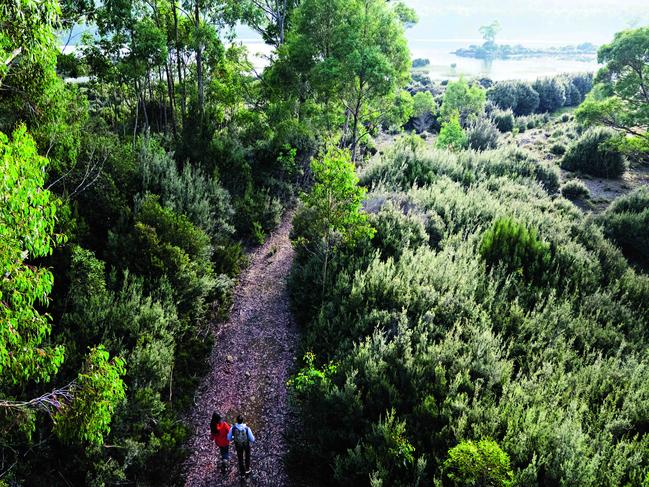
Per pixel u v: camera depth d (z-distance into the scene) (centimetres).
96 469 777
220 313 1378
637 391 873
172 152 1709
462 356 965
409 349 984
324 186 1270
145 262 1215
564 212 2045
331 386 947
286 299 1478
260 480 875
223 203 1772
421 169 2258
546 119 5209
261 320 1371
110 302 1038
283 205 2142
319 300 1335
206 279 1314
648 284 1439
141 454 835
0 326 511
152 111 2656
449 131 3534
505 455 643
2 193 477
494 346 1023
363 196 1276
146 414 892
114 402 638
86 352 935
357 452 784
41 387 823
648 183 2889
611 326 1202
